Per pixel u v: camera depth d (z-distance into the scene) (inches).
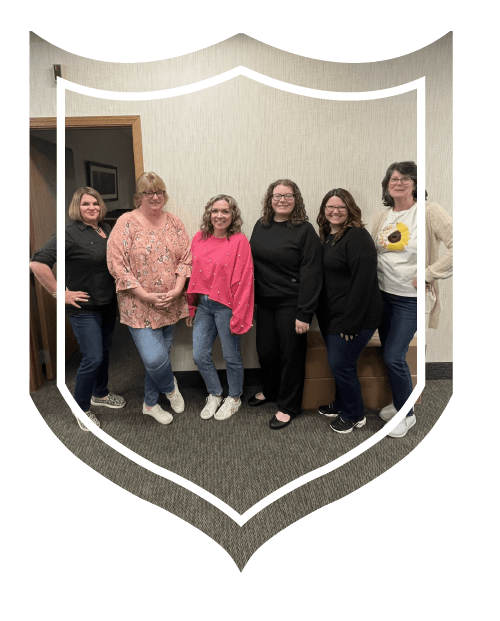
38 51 61.1
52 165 77.2
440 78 64.7
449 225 53.0
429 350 74.2
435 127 65.8
